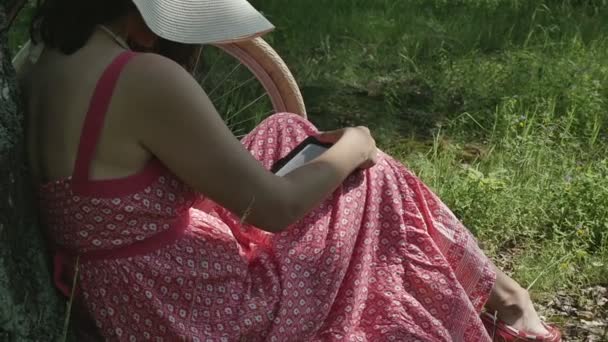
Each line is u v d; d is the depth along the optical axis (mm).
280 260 2443
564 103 5020
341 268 2469
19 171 2156
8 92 2121
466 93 5316
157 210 2211
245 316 2334
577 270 3557
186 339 2264
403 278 2609
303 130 2803
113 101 2113
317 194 2379
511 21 6758
